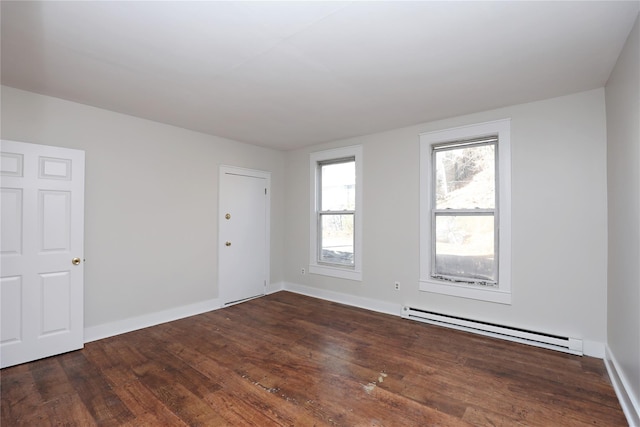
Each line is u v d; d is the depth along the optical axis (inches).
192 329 134.7
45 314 106.7
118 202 130.2
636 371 71.7
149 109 126.6
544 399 82.6
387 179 157.4
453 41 78.2
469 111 128.6
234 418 75.4
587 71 94.1
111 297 127.7
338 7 65.1
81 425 72.6
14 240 101.4
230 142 174.9
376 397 83.9
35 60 87.6
